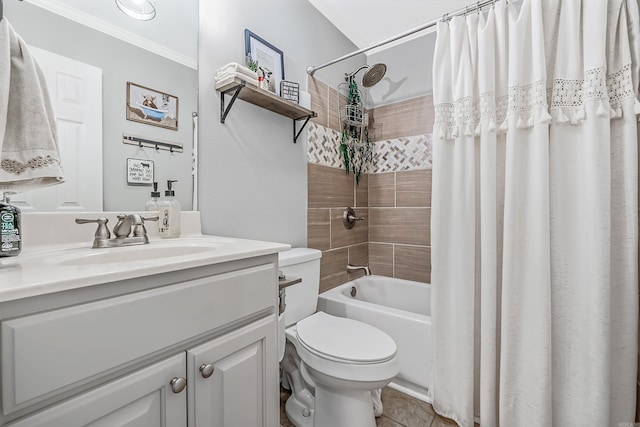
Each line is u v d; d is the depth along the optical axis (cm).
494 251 121
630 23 107
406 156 223
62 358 45
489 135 122
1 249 59
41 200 82
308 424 125
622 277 108
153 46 108
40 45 82
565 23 114
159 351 57
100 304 49
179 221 109
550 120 112
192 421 63
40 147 65
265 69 151
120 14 100
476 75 131
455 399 129
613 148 110
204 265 65
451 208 134
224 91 130
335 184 206
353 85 213
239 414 74
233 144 138
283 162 165
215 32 130
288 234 168
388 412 138
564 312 113
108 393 50
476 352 130
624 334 107
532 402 112
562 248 113
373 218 240
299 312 146
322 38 197
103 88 95
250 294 77
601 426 103
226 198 135
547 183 111
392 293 213
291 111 159
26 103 65
